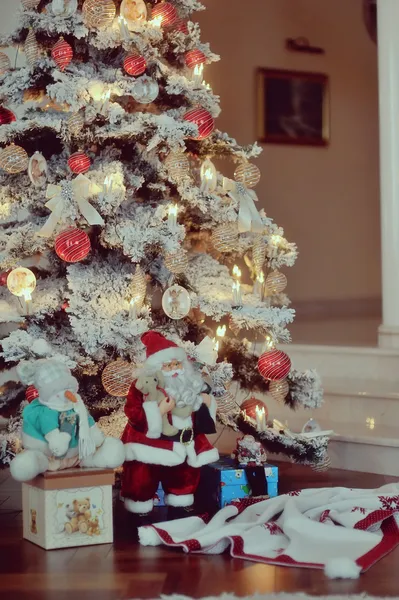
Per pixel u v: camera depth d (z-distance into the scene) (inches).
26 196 170.1
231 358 182.1
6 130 164.4
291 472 195.3
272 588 119.0
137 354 163.5
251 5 362.3
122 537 145.1
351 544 135.8
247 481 161.6
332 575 122.9
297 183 375.2
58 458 140.4
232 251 187.5
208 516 153.1
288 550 132.6
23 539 144.5
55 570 127.1
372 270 394.6
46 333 169.3
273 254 181.0
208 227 179.2
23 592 117.3
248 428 177.3
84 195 158.9
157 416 150.7
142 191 177.3
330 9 380.2
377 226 396.8
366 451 195.8
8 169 163.5
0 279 177.0
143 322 160.1
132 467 154.3
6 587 119.5
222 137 179.5
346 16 383.9
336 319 370.0
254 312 168.1
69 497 139.3
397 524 145.9
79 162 159.9
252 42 362.9
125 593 116.8
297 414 224.8
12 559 132.7
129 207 172.9
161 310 183.0
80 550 137.5
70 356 164.2
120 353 162.6
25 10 172.6
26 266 182.5
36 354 150.3
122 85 167.8
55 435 138.3
